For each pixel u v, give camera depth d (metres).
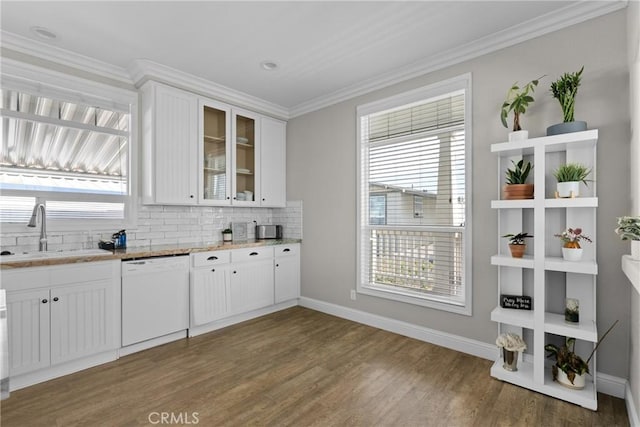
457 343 2.73
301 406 1.95
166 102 3.10
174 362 2.51
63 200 2.78
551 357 2.29
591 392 1.98
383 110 3.26
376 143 3.37
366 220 3.46
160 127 3.05
